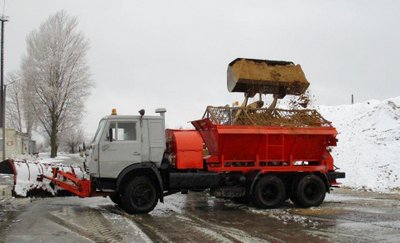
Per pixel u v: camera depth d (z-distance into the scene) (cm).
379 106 3061
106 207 1283
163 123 1192
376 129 2742
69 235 876
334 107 3566
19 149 5125
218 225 1007
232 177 1281
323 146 1374
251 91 1386
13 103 5738
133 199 1148
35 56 4200
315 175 1331
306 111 1391
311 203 1308
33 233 893
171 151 1248
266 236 887
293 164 1355
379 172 2075
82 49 4272
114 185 1153
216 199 1528
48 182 1220
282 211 1234
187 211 1228
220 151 1270
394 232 927
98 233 898
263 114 1342
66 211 1192
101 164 1133
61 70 4222
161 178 1172
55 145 4225
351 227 983
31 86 4200
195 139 1228
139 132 1169
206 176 1213
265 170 1291
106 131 1145
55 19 4250
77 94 4256
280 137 1315
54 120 4200
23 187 1201
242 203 1410
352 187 1922
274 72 1396
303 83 1402
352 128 2925
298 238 869
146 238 856
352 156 2375
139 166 1152
